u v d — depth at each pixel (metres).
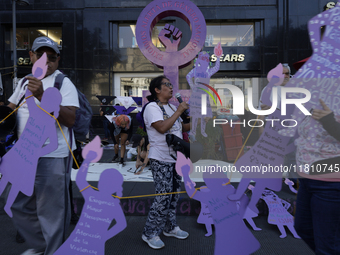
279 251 2.30
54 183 1.75
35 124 1.59
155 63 3.27
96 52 11.66
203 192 1.45
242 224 1.43
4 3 11.89
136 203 3.10
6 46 12.14
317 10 11.03
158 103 2.29
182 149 1.98
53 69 1.85
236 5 11.48
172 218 2.57
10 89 11.93
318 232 1.39
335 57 1.28
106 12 11.62
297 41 11.16
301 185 1.58
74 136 2.00
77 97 1.85
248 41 11.75
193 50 3.25
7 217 3.06
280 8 11.21
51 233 1.73
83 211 1.48
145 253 2.26
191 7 3.23
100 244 1.47
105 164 5.18
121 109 5.47
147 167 4.77
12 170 1.63
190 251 2.29
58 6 11.80
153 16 3.27
